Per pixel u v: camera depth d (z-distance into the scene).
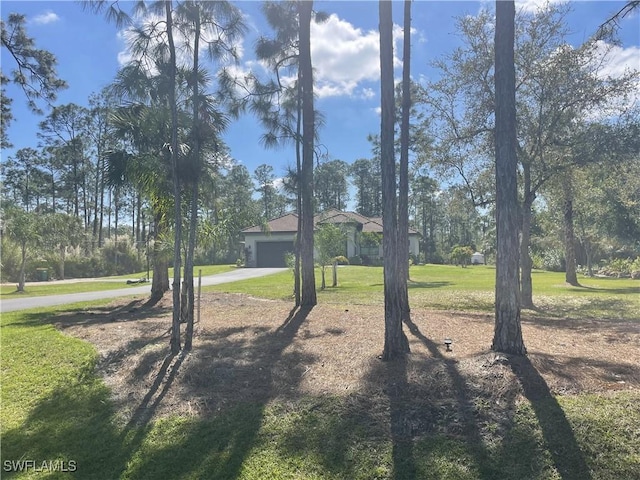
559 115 12.09
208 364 6.41
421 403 4.77
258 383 5.71
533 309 13.06
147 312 12.22
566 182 13.55
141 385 5.88
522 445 4.09
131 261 37.16
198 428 4.66
